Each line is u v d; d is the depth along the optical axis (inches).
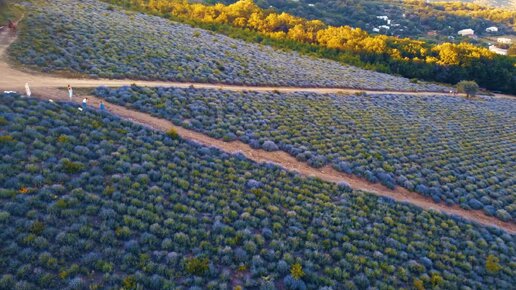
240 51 2827.3
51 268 708.7
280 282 823.7
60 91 1432.1
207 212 989.8
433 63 3865.7
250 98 1911.9
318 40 4074.8
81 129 1178.6
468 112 2588.6
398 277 927.7
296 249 938.1
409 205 1272.1
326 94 2335.1
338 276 874.1
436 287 915.4
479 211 1387.8
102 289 692.1
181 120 1481.3
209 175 1151.6
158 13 3486.7
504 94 3804.1
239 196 1082.7
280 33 3949.3
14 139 1021.2
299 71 2741.1
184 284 749.9
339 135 1707.7
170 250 829.8
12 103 1196.5
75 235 784.9
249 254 875.4
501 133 2253.9
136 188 993.5
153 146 1214.3
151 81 1815.9
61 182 930.7
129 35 2258.9
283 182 1227.9
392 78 3351.4
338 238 1008.9
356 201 1216.8
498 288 975.0
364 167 1477.6
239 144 1443.2
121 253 780.0
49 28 1943.9
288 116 1800.0
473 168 1686.8
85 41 1948.8
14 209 802.2
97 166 1029.2
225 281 779.4
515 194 1517.0
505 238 1208.8
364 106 2240.4
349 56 3762.3
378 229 1087.0
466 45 4190.5
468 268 1021.8
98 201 898.7
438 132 2037.4
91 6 2770.7
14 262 692.1
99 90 1518.2
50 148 1033.5
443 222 1210.0
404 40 4308.6
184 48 2393.0
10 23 1823.3
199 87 1889.8
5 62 1531.7
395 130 1924.2
